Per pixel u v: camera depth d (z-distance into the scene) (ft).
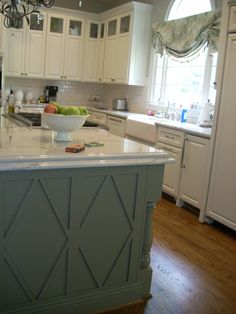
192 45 14.25
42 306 6.16
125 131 16.16
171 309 6.91
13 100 18.71
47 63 18.84
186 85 15.52
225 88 10.31
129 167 6.42
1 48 17.11
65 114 6.58
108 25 18.97
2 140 6.63
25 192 5.58
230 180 10.32
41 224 5.84
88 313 6.61
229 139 10.28
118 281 6.87
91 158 5.85
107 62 19.13
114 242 6.63
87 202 6.17
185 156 12.25
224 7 10.16
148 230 6.99
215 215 10.93
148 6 16.94
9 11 9.75
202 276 8.22
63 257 6.17
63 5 19.86
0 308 5.79
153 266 8.54
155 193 6.83
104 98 21.98
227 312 6.95
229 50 10.11
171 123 13.60
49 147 6.18
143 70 17.71
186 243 9.93
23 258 5.81
